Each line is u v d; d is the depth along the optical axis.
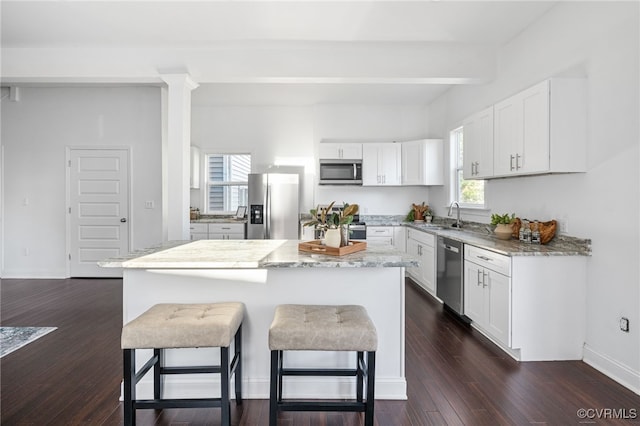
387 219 6.48
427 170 5.75
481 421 2.13
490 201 4.29
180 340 1.85
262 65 3.98
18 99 5.64
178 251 2.65
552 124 2.85
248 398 2.39
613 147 2.61
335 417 2.20
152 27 3.47
